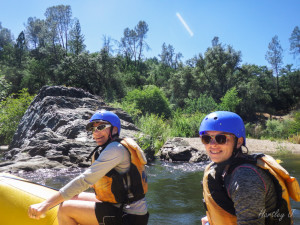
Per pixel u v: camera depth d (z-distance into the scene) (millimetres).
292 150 13844
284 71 77562
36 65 61000
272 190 1660
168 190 5770
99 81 48406
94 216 2391
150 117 14789
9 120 15695
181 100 55875
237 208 1612
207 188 1836
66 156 8469
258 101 58312
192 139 15984
